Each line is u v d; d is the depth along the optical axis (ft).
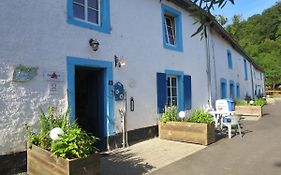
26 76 19.57
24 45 19.58
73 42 22.97
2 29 18.44
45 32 20.97
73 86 22.70
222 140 30.30
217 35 53.36
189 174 19.04
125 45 28.22
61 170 15.47
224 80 56.65
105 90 25.88
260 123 43.78
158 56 33.27
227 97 58.90
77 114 26.53
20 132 19.10
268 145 27.25
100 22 25.95
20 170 18.97
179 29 37.99
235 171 19.49
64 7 22.52
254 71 103.76
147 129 30.76
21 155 19.08
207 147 26.94
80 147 16.05
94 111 26.35
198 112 30.78
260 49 172.65
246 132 35.24
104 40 25.80
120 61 27.40
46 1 21.20
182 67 38.11
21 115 19.21
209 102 45.60
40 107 20.29
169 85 36.27
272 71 155.22
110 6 26.73
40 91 20.39
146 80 30.96
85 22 24.22
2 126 18.22
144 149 26.23
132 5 29.60
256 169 19.77
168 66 35.01
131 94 28.68
